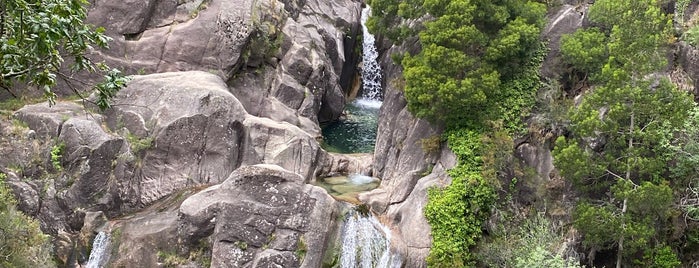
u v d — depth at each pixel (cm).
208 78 2692
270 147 2484
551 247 1991
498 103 2231
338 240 2123
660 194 1819
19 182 2112
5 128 2219
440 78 2139
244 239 1967
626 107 1856
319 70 3366
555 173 2134
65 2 1100
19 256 1672
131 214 2223
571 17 2345
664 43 2106
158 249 2038
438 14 2239
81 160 2177
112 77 1220
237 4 3102
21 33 1090
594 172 1941
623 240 1925
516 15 2298
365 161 2742
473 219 2112
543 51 2303
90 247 2100
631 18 1892
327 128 3456
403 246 2122
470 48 2239
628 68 1861
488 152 2134
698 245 2022
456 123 2248
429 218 2114
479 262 2091
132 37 2933
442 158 2291
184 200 2138
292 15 3575
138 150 2302
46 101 2470
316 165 2584
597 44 2155
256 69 3195
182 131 2358
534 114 2230
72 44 1174
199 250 2033
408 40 2608
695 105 1938
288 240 1986
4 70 1141
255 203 2002
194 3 3061
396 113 2606
